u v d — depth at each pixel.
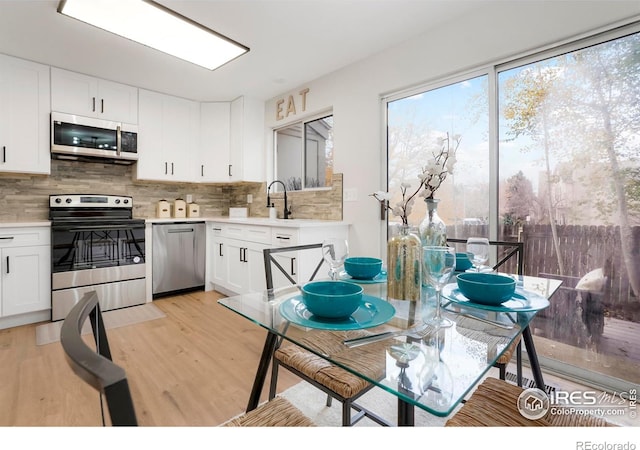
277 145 4.19
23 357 2.25
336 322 0.97
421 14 2.34
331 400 1.71
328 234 2.99
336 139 3.29
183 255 3.84
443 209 2.56
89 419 1.60
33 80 3.03
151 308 3.34
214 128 4.17
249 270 3.38
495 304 1.11
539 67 2.09
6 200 3.21
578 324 1.97
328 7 2.26
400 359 0.86
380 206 2.93
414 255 1.25
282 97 3.94
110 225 3.25
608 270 1.86
